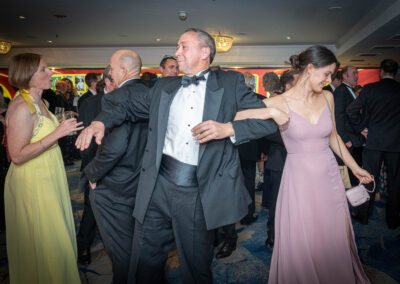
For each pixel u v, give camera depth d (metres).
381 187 4.26
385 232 3.20
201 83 1.63
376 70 10.88
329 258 1.87
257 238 3.02
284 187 1.96
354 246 1.96
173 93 1.66
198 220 1.63
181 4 6.07
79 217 3.60
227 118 1.58
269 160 2.62
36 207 1.77
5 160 3.57
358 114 3.30
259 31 8.21
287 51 10.23
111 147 1.78
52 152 1.88
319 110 1.89
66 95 6.86
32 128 1.77
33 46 10.42
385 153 3.25
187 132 1.60
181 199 1.62
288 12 6.50
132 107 1.77
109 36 8.92
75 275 1.86
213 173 1.57
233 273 2.41
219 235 3.11
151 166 1.67
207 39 1.60
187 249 1.67
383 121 3.19
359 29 7.21
